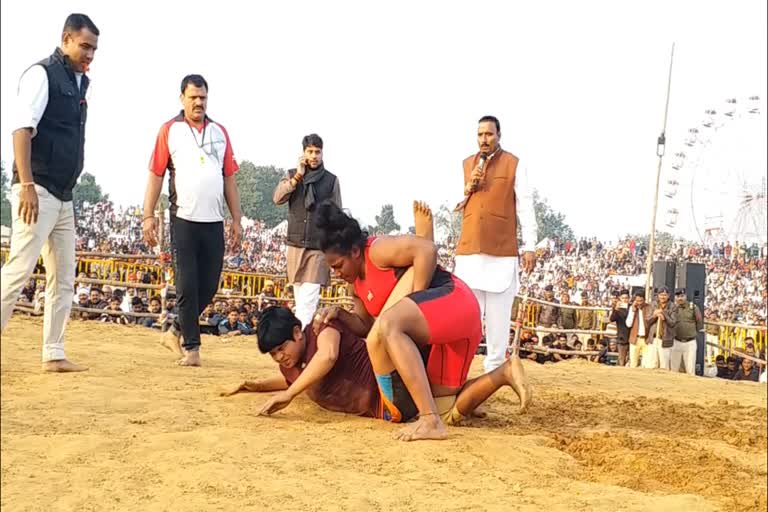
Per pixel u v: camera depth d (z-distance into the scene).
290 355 5.36
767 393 9.00
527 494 3.74
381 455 4.27
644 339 13.77
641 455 4.80
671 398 7.93
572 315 15.88
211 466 3.83
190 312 7.39
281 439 4.46
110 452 4.09
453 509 3.46
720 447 5.39
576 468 4.40
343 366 5.26
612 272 22.69
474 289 7.14
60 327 6.45
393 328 4.69
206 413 5.11
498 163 7.16
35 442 4.20
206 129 7.34
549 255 23.47
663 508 3.69
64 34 6.09
